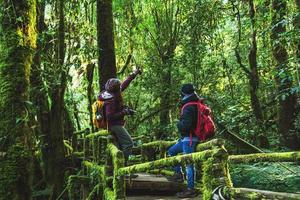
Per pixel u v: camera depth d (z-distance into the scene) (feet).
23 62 20.04
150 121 50.93
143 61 54.13
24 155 19.20
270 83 44.29
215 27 48.26
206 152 13.71
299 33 28.12
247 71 41.19
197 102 21.48
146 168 17.78
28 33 20.44
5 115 19.36
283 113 39.37
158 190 25.94
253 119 40.88
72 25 38.75
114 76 34.73
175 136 43.83
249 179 28.55
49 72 33.37
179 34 51.24
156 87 47.91
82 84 46.09
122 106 26.12
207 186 13.38
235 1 45.06
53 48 36.68
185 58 46.75
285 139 39.32
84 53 35.60
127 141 25.84
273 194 11.14
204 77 46.65
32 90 31.17
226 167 13.43
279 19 33.73
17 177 18.88
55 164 35.76
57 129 35.22
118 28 56.13
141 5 54.85
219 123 36.88
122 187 20.75
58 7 36.58
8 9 19.92
